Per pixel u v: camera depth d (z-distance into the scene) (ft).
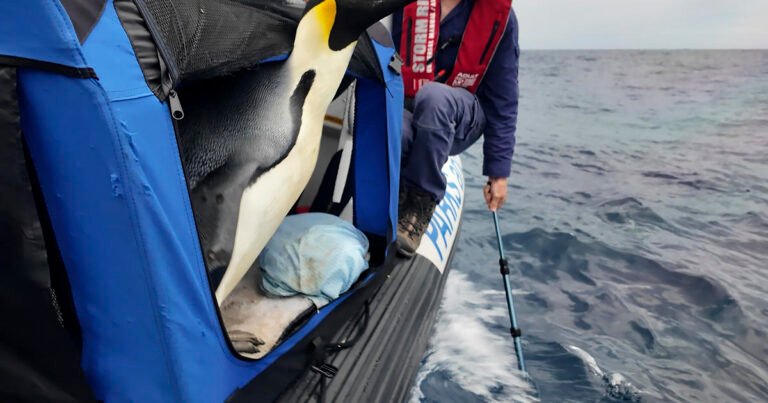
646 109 40.32
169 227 2.87
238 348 3.97
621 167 22.40
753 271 12.18
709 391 7.89
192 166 3.38
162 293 2.89
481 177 21.53
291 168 4.05
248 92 3.83
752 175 20.90
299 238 5.04
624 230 14.62
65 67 2.43
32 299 2.84
